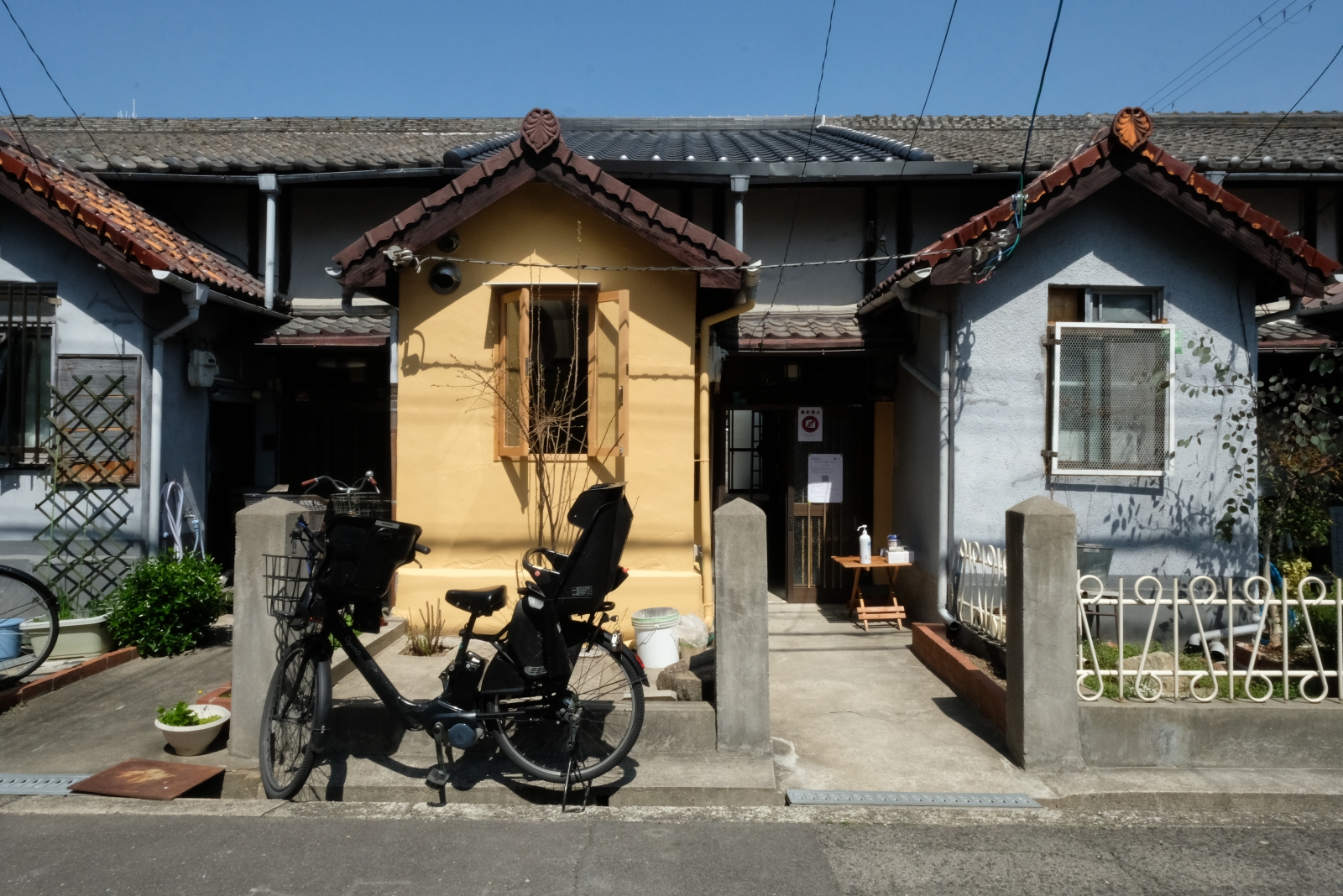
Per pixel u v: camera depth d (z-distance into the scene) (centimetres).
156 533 750
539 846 373
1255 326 702
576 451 667
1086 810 423
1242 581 694
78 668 623
